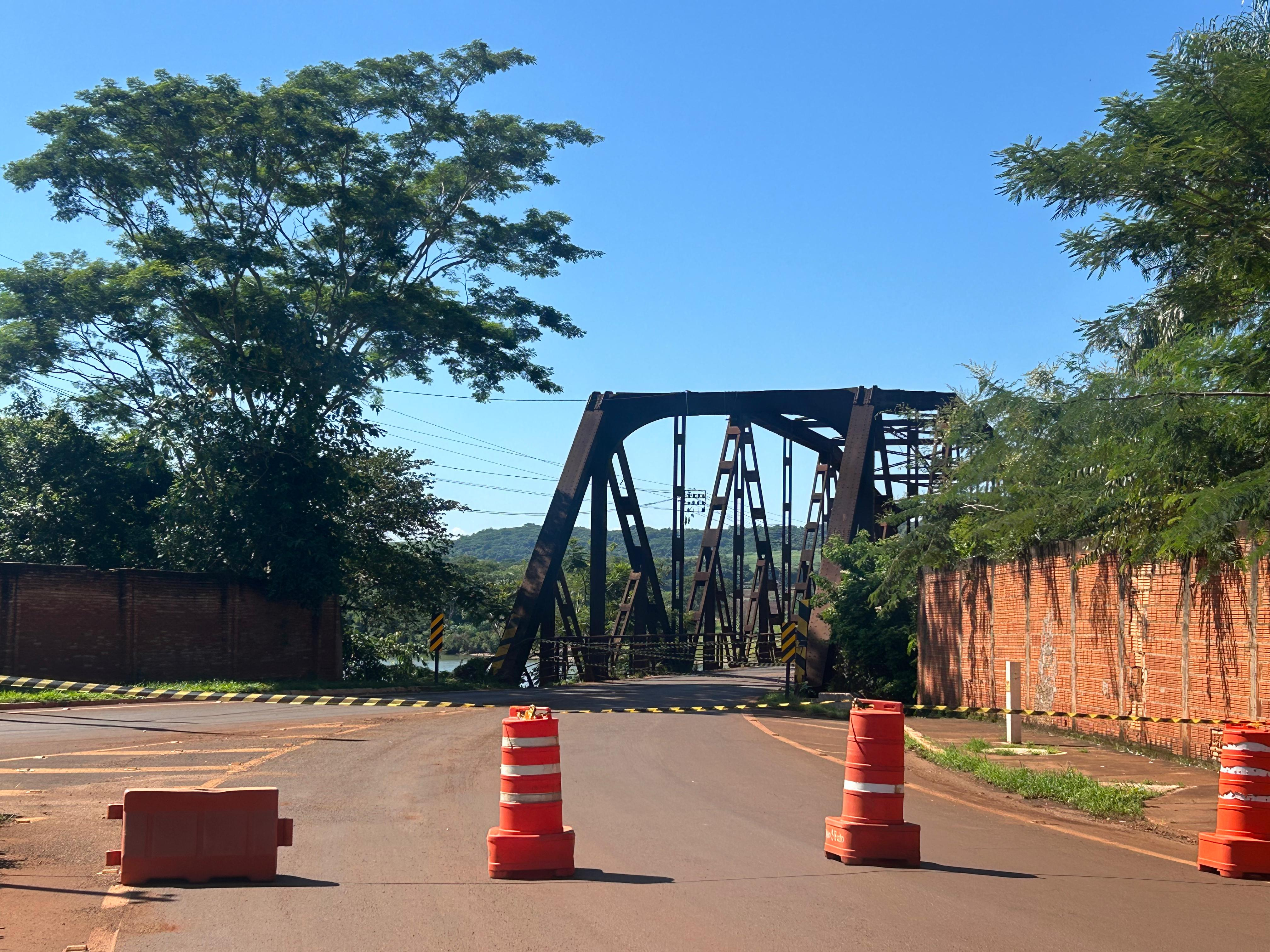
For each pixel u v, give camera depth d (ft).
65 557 108.68
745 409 131.85
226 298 105.29
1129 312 43.45
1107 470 49.73
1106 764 49.16
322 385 106.93
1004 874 26.53
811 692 102.37
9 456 109.29
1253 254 35.55
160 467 108.37
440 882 24.82
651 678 132.87
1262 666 43.78
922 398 126.62
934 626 85.05
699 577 151.74
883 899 23.39
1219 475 42.11
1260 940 20.76
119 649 92.32
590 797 37.99
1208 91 34.55
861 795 27.53
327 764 45.14
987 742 58.90
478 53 111.96
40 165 98.27
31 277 98.37
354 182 109.81
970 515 75.05
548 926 21.04
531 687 115.75
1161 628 51.85
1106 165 35.83
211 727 59.82
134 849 24.45
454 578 133.49
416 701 80.64
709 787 40.98
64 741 51.98
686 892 23.97
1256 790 27.32
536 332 122.31
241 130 99.81
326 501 109.60
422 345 115.34
